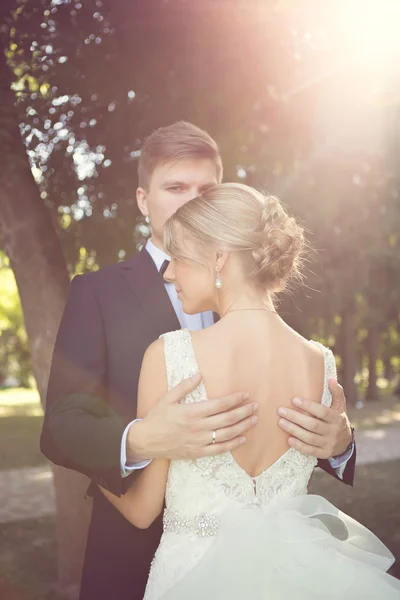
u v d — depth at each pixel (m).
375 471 10.09
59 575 4.56
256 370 1.65
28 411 21.59
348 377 21.67
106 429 1.78
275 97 4.93
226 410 1.60
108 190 5.27
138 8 4.09
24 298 4.45
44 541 6.18
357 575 1.60
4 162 4.19
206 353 1.65
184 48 4.29
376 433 15.26
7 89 4.14
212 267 1.72
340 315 17.62
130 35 4.15
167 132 2.59
